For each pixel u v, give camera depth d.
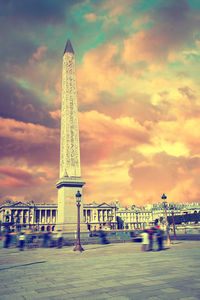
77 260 19.78
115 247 32.69
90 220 183.75
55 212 177.38
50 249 33.12
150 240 25.97
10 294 9.48
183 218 154.00
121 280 11.32
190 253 21.33
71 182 52.91
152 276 11.92
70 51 62.75
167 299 8.12
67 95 58.41
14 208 165.38
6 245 37.44
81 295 9.04
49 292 9.64
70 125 56.50
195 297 8.25
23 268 16.30
